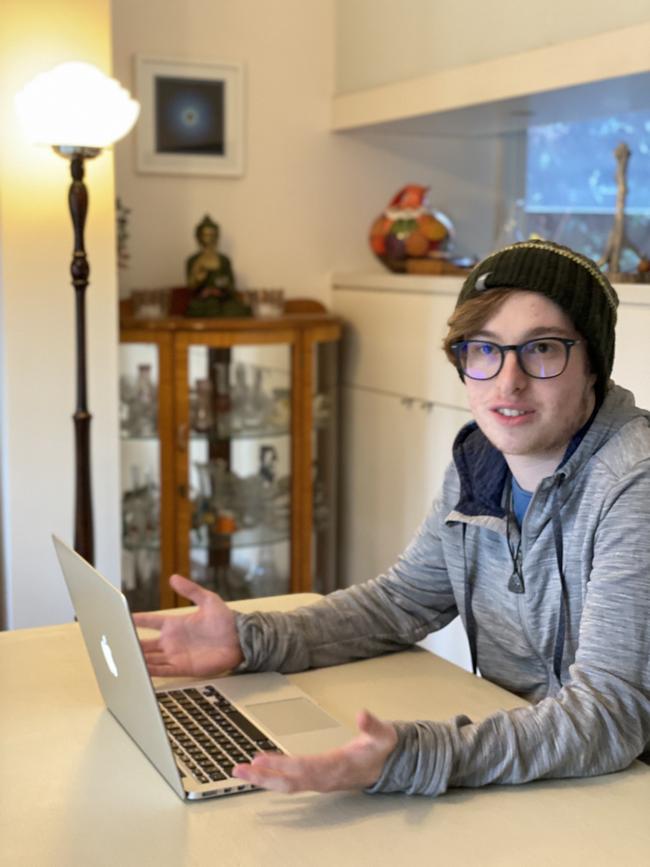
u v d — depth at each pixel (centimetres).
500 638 165
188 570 359
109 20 312
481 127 377
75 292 299
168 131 368
